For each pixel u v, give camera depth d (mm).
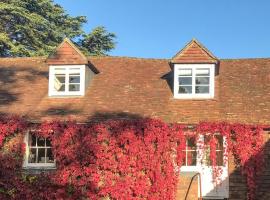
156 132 18797
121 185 18797
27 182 19328
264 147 18531
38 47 37438
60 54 22078
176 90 21031
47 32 38531
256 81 21969
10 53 35719
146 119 18953
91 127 19219
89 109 20516
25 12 37094
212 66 21016
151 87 22016
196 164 19109
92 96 21641
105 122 19188
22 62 25750
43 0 38875
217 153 19094
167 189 18531
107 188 18859
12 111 20609
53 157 19641
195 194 18109
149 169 18734
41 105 21125
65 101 21422
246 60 24188
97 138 19094
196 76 21094
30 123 19656
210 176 18922
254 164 18391
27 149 19828
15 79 23938
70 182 19078
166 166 18641
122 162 18859
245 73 22891
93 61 25094
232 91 21203
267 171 18375
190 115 19453
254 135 18578
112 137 19031
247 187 18344
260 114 19109
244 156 18438
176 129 18891
